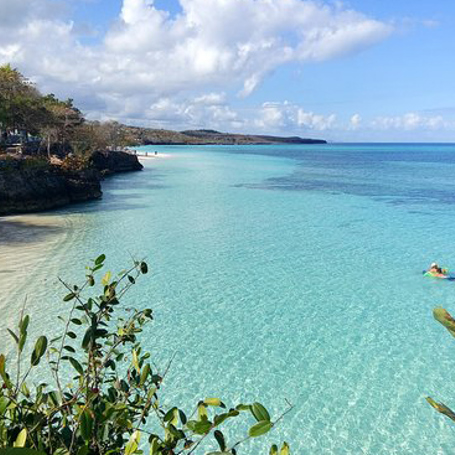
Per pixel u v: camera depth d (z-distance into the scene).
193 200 40.28
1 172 31.86
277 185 53.34
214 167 84.00
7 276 17.73
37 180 33.72
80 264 19.58
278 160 111.62
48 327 13.41
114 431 3.06
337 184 54.56
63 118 68.06
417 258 21.58
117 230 26.84
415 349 12.78
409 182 57.34
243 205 37.56
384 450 8.83
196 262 20.59
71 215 31.88
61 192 35.81
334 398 10.48
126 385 3.51
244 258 21.36
